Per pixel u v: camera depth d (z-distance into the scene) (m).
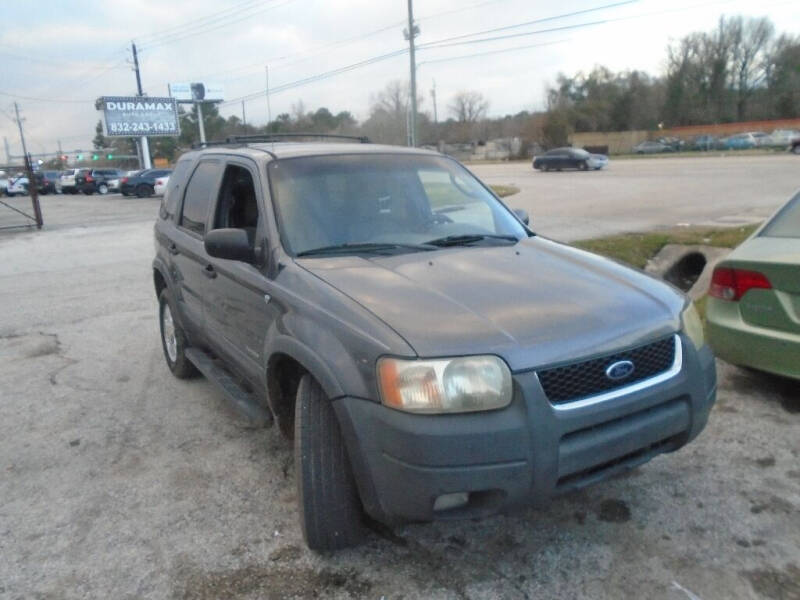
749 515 3.16
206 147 5.18
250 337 3.59
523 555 2.95
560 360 2.51
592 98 81.25
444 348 2.47
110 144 101.94
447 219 3.93
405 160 4.21
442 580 2.80
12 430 4.50
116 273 10.84
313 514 2.83
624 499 3.34
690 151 60.97
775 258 4.05
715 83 76.81
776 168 29.81
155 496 3.55
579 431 2.55
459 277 3.07
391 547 3.03
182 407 4.80
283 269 3.29
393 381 2.47
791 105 74.62
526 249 3.62
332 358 2.68
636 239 10.69
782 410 4.24
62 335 6.94
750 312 4.21
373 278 3.03
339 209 3.69
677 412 2.79
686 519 3.15
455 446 2.40
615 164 43.00
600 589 2.71
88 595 2.78
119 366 5.82
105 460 4.00
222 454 4.02
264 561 2.97
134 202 32.75
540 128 68.81
